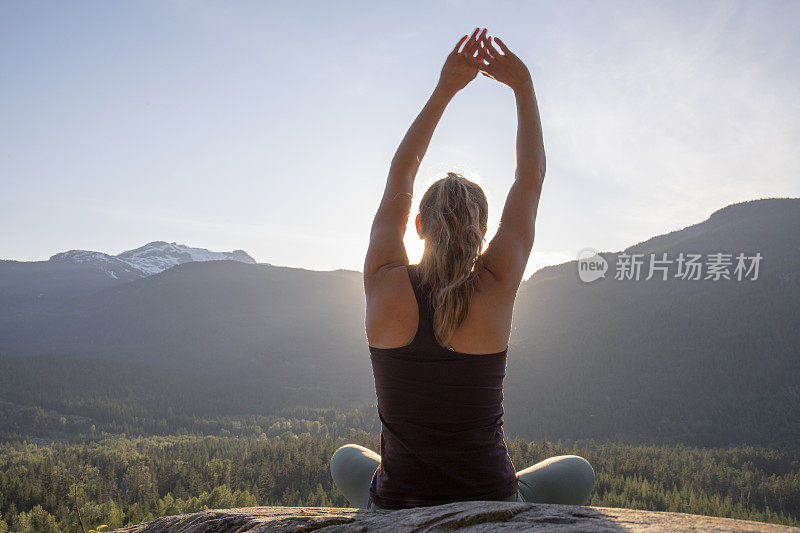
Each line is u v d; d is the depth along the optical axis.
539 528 0.96
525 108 1.76
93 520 70.31
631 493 98.00
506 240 1.52
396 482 1.47
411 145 1.76
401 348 1.45
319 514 1.45
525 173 1.66
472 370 1.43
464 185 1.55
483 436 1.45
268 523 1.36
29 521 74.94
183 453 141.00
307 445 120.81
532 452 116.06
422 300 1.45
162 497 100.94
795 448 175.25
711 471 119.06
